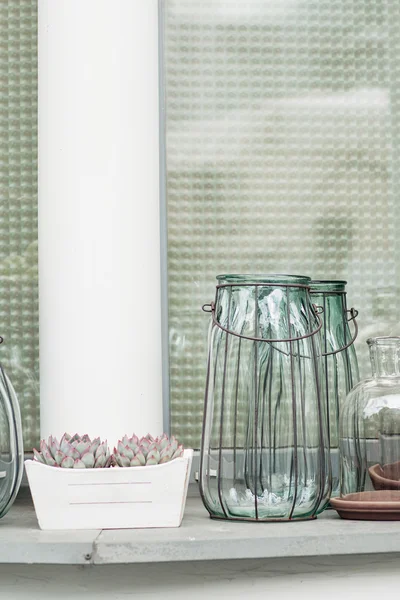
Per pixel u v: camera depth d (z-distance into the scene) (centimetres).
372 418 153
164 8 196
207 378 159
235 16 197
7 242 195
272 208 196
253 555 131
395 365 158
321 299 177
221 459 152
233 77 197
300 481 151
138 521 142
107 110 177
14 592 139
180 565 139
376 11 198
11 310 193
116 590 138
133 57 179
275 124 197
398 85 198
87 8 177
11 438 155
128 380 175
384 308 196
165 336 190
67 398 173
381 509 148
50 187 178
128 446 146
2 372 159
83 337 174
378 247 197
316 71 198
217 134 196
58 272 176
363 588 140
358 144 198
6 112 196
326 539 132
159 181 190
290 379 155
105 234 175
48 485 142
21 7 197
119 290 175
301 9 198
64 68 177
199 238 194
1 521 154
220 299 160
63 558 129
